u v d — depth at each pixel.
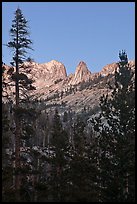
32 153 26.73
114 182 21.72
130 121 23.38
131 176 22.28
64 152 28.05
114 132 23.55
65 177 24.67
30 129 25.83
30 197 24.47
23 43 26.89
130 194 21.11
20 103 26.33
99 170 23.19
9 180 24.70
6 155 25.39
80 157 24.05
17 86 26.36
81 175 22.67
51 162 27.67
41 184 23.86
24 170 24.38
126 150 22.77
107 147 23.48
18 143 25.73
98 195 21.62
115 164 22.94
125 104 23.55
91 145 24.98
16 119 25.89
